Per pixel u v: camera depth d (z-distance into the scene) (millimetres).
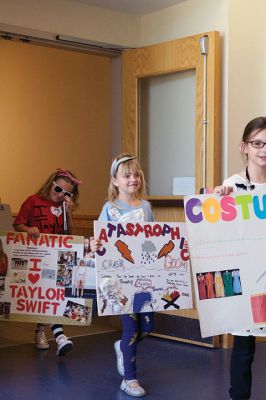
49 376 3396
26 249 3510
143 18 4832
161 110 4652
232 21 4215
